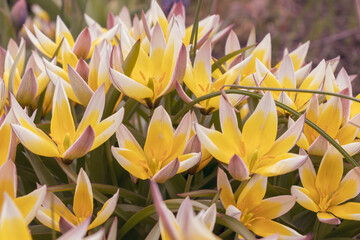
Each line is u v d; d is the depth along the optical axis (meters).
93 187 0.44
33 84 0.47
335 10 1.56
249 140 0.44
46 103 0.53
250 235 0.41
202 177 0.53
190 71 0.48
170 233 0.29
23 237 0.31
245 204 0.44
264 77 0.49
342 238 0.48
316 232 0.48
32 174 0.50
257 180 0.44
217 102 0.48
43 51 0.56
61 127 0.44
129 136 0.44
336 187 0.45
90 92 0.46
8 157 0.40
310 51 1.29
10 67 0.51
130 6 1.11
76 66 0.49
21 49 0.49
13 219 0.31
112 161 0.49
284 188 0.48
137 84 0.45
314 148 0.46
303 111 0.52
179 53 0.44
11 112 0.42
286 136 0.43
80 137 0.41
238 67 0.49
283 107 0.45
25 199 0.37
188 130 0.44
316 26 1.38
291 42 1.41
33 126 0.43
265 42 0.57
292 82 0.52
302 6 1.60
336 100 0.48
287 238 0.43
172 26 0.48
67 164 0.43
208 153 0.46
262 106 0.44
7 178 0.37
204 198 0.51
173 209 0.43
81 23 0.79
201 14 1.52
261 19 1.50
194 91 0.49
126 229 0.44
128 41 0.51
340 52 1.24
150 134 0.45
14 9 0.85
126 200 0.52
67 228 0.38
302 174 0.45
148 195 0.47
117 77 0.45
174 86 0.47
